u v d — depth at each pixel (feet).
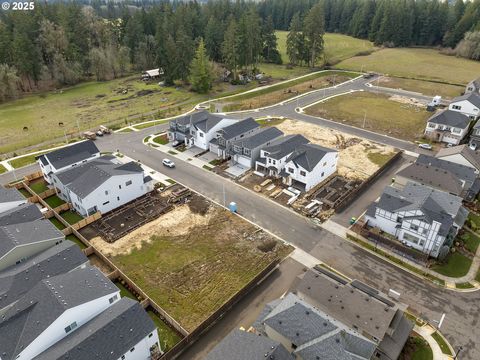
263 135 211.61
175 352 103.50
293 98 328.49
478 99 263.49
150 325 100.32
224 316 116.47
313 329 96.12
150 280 131.03
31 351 93.45
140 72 426.92
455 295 123.03
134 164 179.63
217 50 422.82
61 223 160.45
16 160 219.41
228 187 187.73
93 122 279.69
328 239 150.00
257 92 346.95
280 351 87.61
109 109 309.63
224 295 124.57
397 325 103.35
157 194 182.50
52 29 370.53
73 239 150.92
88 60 389.80
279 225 158.71
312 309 101.35
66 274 112.88
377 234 146.30
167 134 247.50
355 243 147.33
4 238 127.34
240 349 89.35
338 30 621.31
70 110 309.22
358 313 103.14
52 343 97.30
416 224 138.62
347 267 135.44
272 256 141.28
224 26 426.92
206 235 153.48
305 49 431.02
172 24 423.64
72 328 101.09
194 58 352.08
